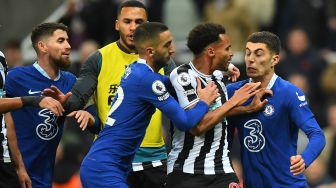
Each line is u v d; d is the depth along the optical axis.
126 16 25.61
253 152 24.66
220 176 24.17
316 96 38.91
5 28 39.53
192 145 24.17
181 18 39.31
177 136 24.39
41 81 25.64
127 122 24.02
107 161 23.89
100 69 25.77
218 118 23.77
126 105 24.03
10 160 25.30
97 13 39.28
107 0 39.28
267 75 24.62
